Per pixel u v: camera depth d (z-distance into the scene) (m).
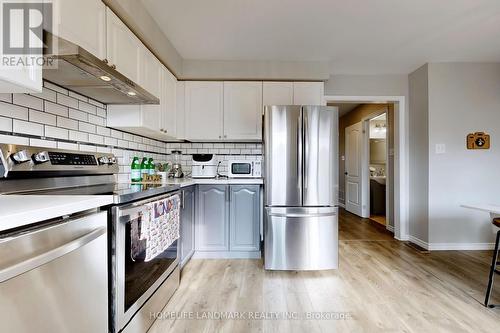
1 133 1.26
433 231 3.21
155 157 3.08
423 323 1.70
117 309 1.24
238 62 3.09
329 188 2.52
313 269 2.49
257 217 2.83
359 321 1.72
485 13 2.21
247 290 2.15
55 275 0.79
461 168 3.20
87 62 1.24
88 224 0.99
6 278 0.62
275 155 2.50
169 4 2.06
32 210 0.71
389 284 2.27
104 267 1.09
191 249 2.72
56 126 1.59
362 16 2.24
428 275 2.45
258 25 2.38
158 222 1.64
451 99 3.21
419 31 2.50
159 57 2.54
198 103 3.16
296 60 3.11
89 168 1.70
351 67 3.38
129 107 2.10
